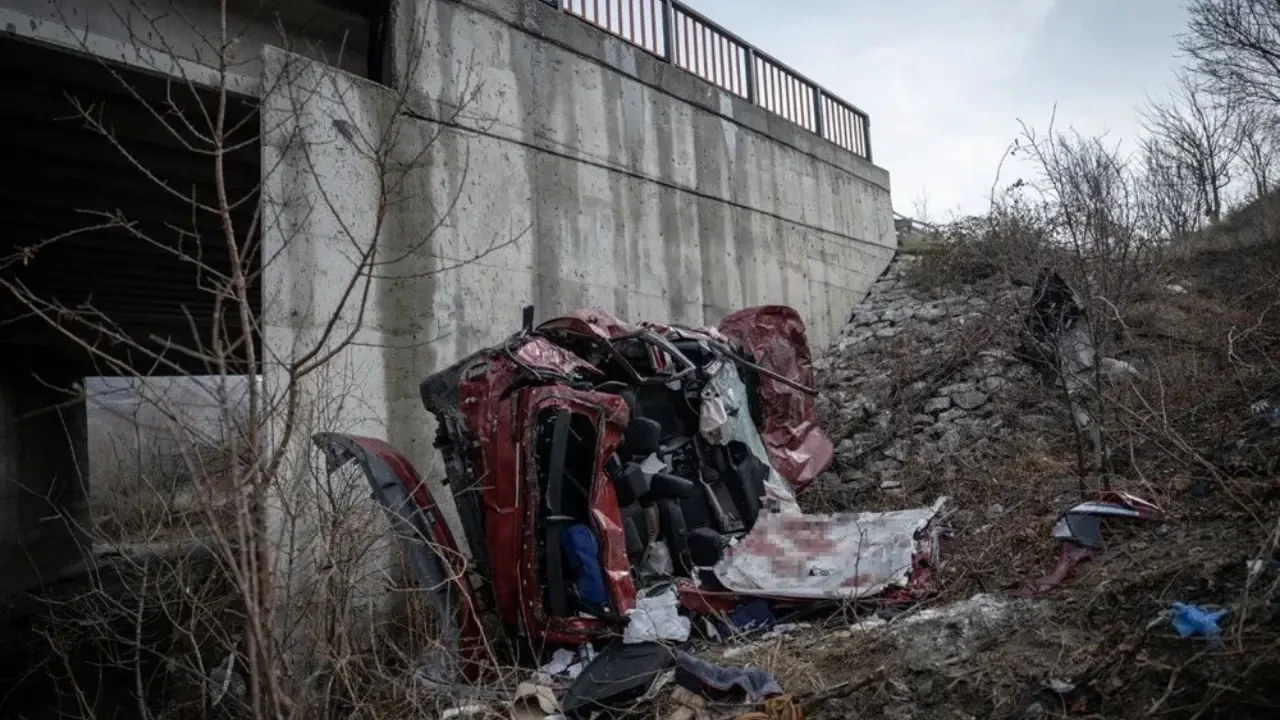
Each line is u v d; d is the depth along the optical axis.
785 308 7.63
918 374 9.02
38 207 7.80
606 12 9.16
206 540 4.17
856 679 3.96
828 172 12.88
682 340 6.27
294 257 5.79
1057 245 7.05
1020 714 3.39
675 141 9.78
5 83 5.79
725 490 6.01
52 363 12.65
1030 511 5.58
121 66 5.66
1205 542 4.14
